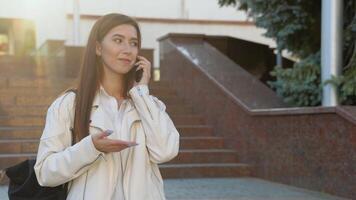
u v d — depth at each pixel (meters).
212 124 10.26
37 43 18.83
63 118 2.18
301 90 8.66
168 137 2.19
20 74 14.90
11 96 10.68
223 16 19.56
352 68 8.05
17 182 2.26
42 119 9.97
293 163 7.63
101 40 2.25
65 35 18.81
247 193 7.06
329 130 6.82
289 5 8.91
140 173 2.16
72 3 18.83
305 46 9.36
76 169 2.04
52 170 2.05
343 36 8.27
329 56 8.02
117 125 2.18
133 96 2.22
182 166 8.76
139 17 19.03
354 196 6.34
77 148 2.01
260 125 8.54
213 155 9.23
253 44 14.47
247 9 9.94
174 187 7.62
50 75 14.73
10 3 18.84
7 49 20.70
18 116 10.13
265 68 14.48
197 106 11.01
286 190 7.29
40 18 18.83
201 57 11.55
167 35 12.88
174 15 19.41
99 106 2.20
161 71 13.36
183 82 11.78
